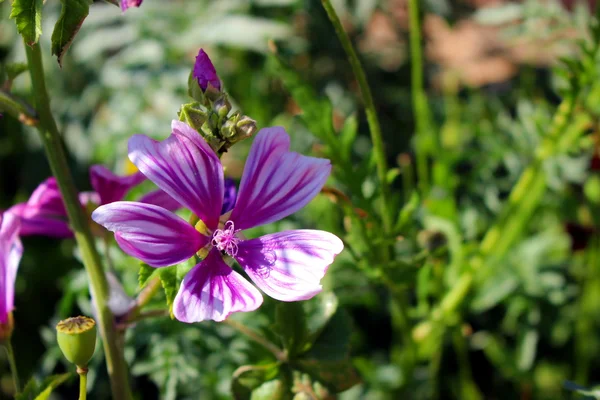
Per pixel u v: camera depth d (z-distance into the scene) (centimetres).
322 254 27
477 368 54
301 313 32
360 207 37
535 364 53
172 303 27
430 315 45
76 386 51
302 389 32
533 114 49
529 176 44
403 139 62
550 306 50
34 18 27
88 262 30
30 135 60
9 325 30
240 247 28
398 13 68
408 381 45
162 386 39
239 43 54
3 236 30
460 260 44
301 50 59
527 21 49
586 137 43
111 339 31
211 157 27
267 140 28
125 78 54
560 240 52
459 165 55
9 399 54
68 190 30
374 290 51
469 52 80
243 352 38
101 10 57
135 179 32
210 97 28
